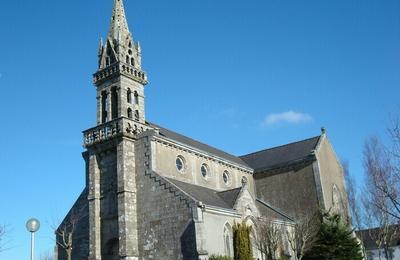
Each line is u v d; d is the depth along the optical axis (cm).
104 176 4747
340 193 6269
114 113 4962
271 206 6028
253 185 6272
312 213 5578
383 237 5847
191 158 5156
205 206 4091
